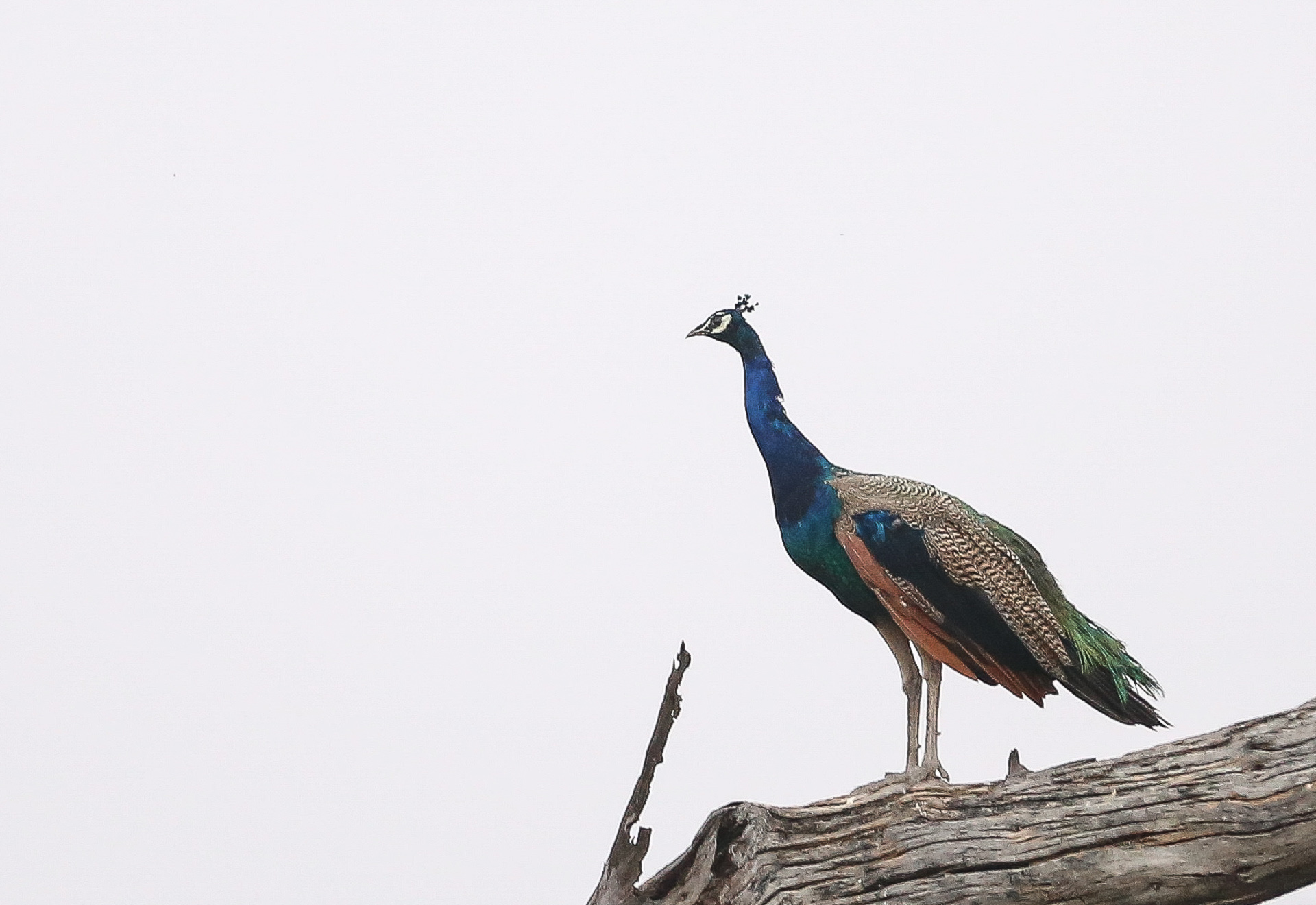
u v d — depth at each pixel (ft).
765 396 53.72
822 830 39.73
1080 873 38.17
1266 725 39.96
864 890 38.55
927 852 38.73
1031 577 50.16
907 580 48.62
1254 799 38.42
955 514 49.47
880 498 50.06
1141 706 49.60
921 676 51.49
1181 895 38.32
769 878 38.81
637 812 39.86
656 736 39.37
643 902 39.96
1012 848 38.55
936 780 41.34
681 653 38.91
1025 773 40.68
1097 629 50.65
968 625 48.42
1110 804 38.96
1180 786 38.96
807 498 51.55
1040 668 48.75
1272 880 38.55
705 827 40.01
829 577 51.42
